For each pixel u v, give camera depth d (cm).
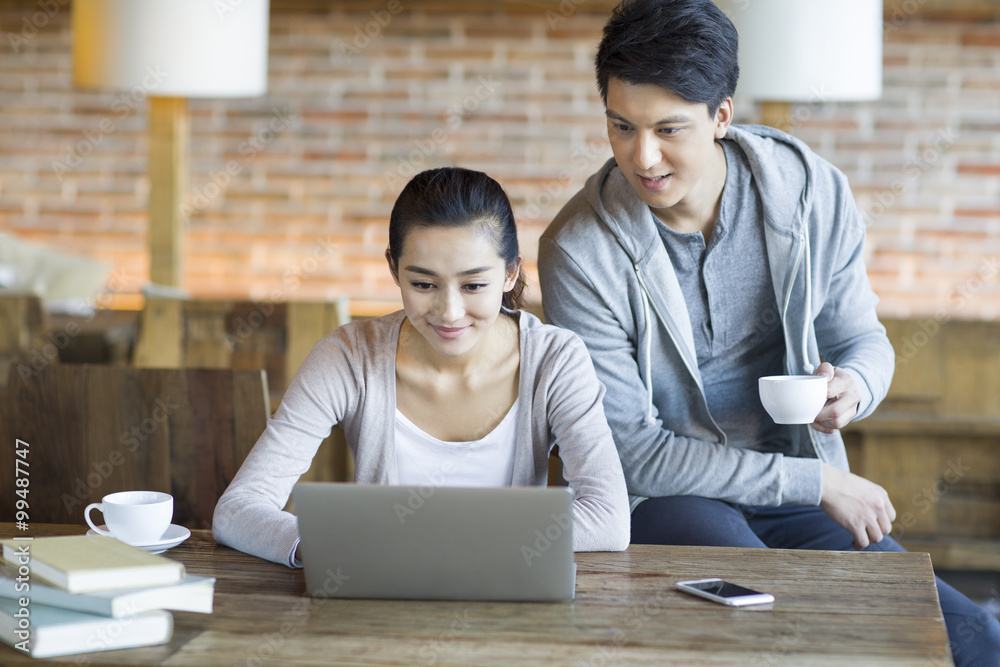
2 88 457
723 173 161
